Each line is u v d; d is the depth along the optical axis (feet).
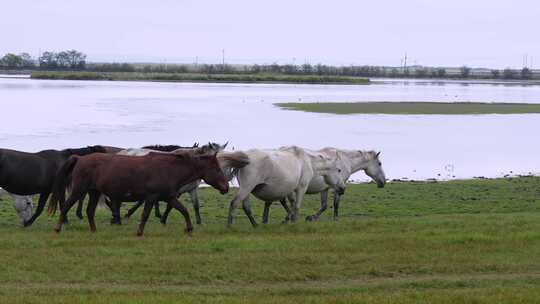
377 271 41.14
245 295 36.68
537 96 354.13
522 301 35.60
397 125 172.35
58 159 57.57
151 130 153.99
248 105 239.50
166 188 50.85
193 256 43.04
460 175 102.58
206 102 256.11
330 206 73.10
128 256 42.96
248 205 57.16
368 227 55.72
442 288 38.70
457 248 46.52
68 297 34.91
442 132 158.71
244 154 55.57
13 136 138.00
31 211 59.77
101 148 59.67
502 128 171.22
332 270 41.11
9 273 38.99
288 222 59.98
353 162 68.85
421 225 56.75
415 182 91.91
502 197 80.07
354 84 564.71
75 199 51.55
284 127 163.73
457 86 561.84
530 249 46.44
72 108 215.31
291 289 37.88
